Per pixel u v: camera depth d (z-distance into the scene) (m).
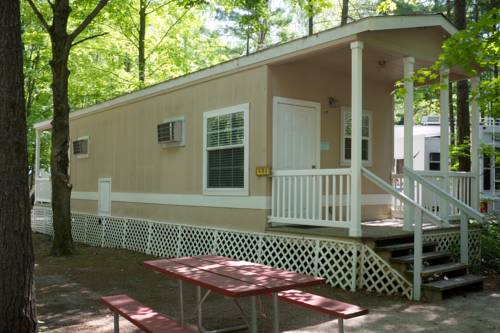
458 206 7.07
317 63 8.46
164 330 3.70
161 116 10.69
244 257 8.37
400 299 6.29
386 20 6.79
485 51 7.53
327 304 4.28
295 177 7.59
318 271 7.28
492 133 12.30
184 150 9.93
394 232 7.35
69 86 19.58
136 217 11.52
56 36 10.27
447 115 8.41
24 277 3.87
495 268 8.65
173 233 10.20
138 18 19.81
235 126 8.63
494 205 13.25
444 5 18.31
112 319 5.46
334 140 9.10
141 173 11.38
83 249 11.87
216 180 9.05
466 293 6.65
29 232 3.95
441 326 5.10
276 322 4.52
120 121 12.30
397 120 27.91
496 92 8.31
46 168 25.38
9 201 3.83
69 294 6.81
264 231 7.98
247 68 8.34
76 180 14.49
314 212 7.35
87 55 19.02
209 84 9.25
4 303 3.77
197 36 21.67
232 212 8.65
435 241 7.68
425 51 7.99
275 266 7.88
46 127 16.64
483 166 13.73
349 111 9.37
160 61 20.05
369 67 8.84
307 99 8.62
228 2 17.30
